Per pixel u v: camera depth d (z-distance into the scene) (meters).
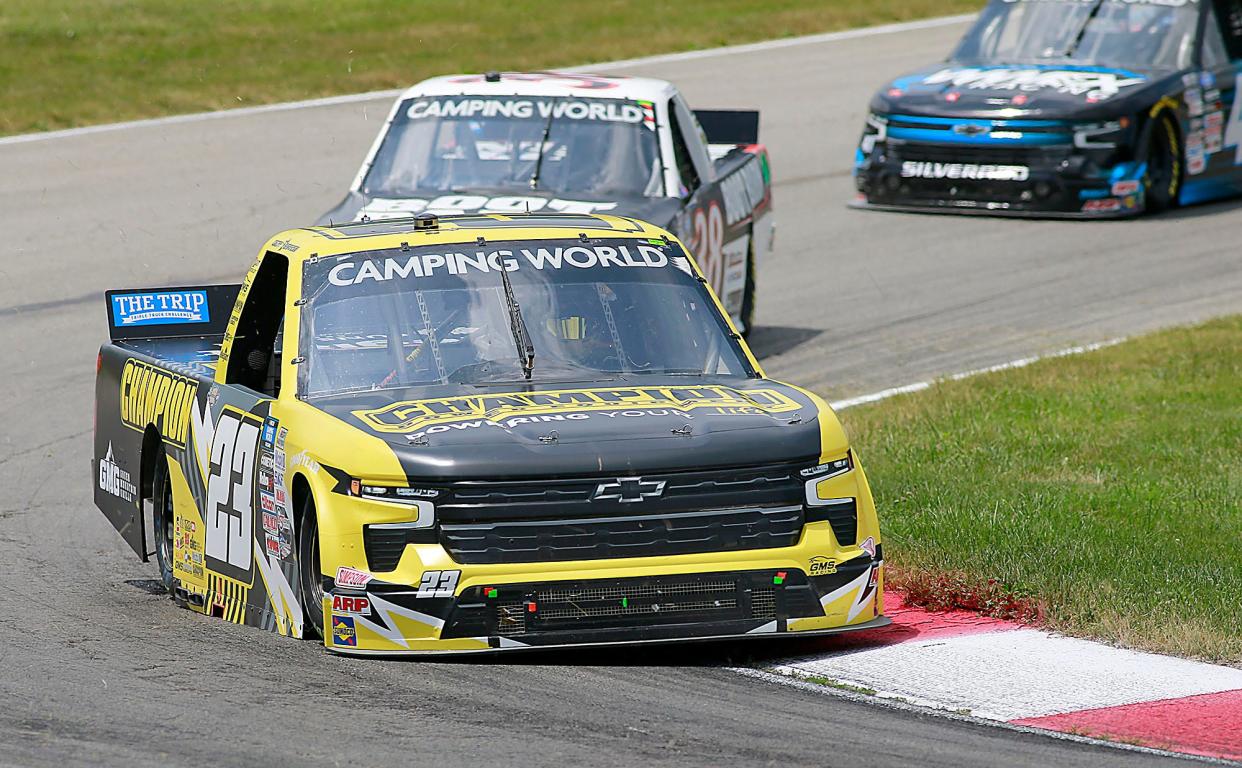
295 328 26.19
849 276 58.47
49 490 38.03
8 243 62.47
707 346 26.69
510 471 22.56
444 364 25.67
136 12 104.38
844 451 24.03
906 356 48.09
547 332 26.22
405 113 46.53
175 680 22.98
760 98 91.31
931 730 20.64
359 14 108.12
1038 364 45.38
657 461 22.88
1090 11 69.38
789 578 23.14
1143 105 64.62
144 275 58.22
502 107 46.12
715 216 46.56
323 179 72.12
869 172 67.25
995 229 64.56
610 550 22.73
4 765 19.53
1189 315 51.38
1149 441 37.09
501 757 19.33
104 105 84.75
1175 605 25.61
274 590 25.31
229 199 68.81
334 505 23.11
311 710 21.20
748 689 22.31
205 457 27.62
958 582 26.88
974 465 35.56
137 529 30.58
